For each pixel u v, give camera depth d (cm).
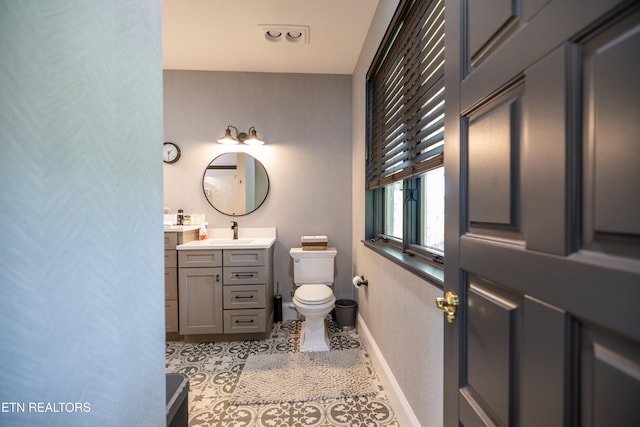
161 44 59
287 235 297
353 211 293
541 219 44
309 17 210
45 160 34
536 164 45
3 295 31
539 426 44
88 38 39
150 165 55
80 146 38
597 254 35
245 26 220
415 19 138
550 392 42
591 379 36
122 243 46
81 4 38
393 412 154
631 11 32
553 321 41
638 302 31
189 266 237
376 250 188
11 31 30
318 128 297
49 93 34
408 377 138
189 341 240
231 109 292
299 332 260
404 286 145
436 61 116
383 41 178
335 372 192
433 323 112
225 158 292
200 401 163
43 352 33
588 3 36
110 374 43
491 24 57
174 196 290
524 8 48
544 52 43
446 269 77
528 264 46
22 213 32
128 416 48
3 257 31
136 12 50
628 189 32
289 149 297
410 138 145
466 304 68
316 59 269
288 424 146
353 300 286
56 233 35
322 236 282
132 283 49
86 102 39
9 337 31
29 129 32
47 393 34
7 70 30
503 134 53
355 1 194
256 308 240
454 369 73
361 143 254
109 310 43
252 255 240
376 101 215
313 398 165
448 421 76
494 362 57
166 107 287
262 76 294
